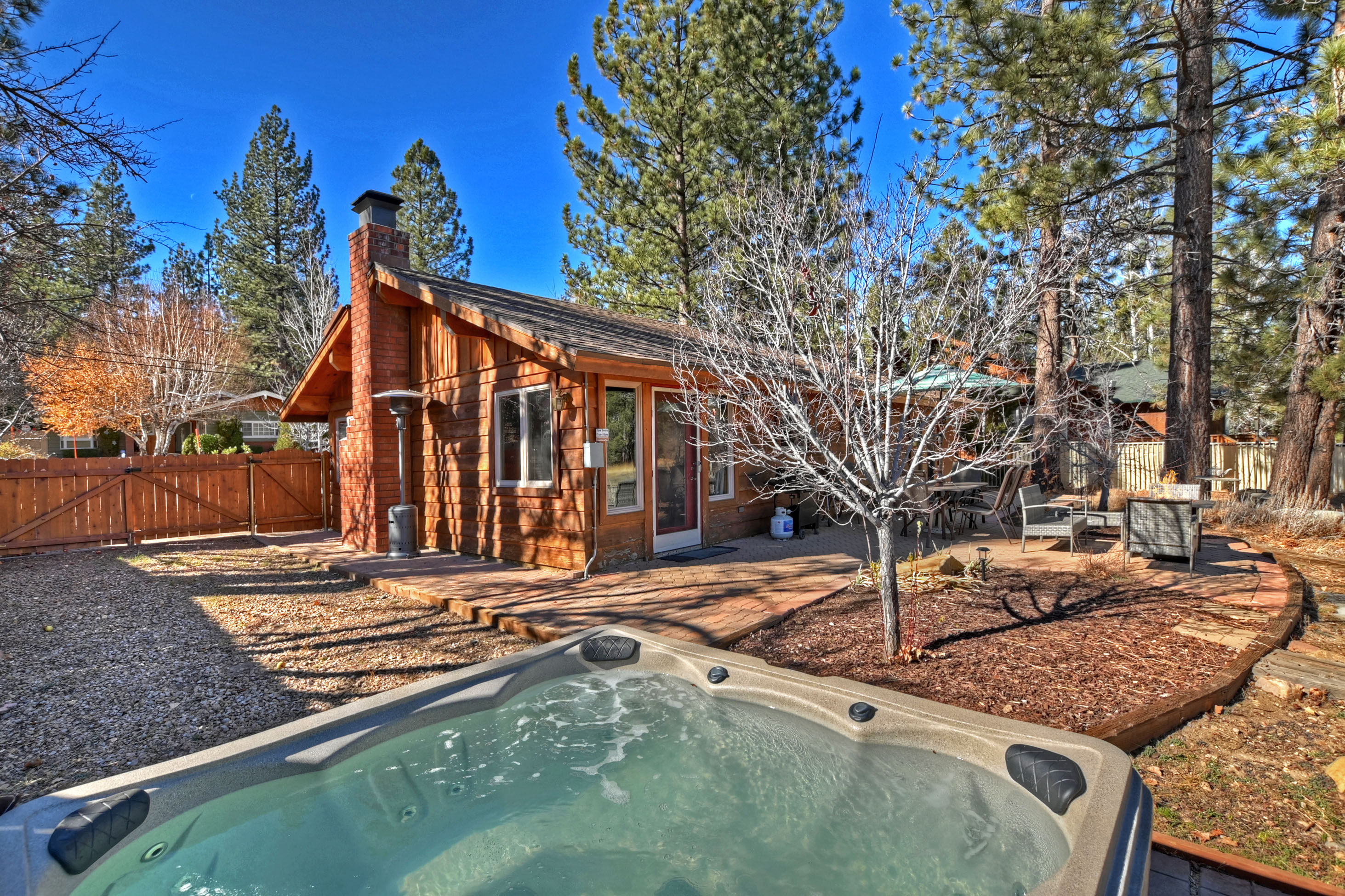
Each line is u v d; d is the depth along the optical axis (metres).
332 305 20.08
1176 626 4.44
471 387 8.16
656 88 14.27
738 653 3.87
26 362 14.95
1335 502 10.75
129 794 2.28
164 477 10.39
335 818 2.71
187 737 3.45
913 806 2.65
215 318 23.66
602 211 15.62
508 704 3.50
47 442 25.23
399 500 8.98
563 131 14.99
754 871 2.32
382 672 4.36
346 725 2.95
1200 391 9.26
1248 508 9.16
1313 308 9.05
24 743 3.37
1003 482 8.34
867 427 4.11
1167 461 9.55
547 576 6.79
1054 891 1.67
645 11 13.80
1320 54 6.34
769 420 5.70
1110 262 11.99
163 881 2.25
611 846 2.51
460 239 26.16
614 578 6.60
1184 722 3.17
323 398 12.05
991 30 8.25
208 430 24.61
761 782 2.93
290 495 11.74
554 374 6.95
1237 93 9.95
